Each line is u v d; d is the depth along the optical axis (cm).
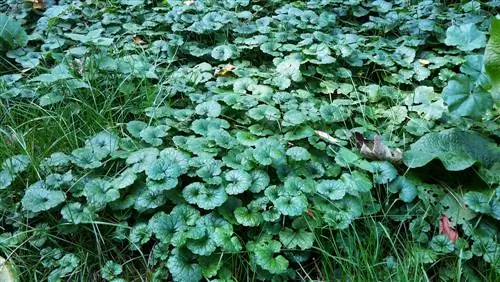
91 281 41
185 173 44
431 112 52
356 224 43
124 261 41
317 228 42
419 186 45
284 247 40
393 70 62
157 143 48
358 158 46
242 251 40
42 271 41
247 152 45
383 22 71
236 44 67
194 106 55
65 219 42
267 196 41
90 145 48
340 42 65
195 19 71
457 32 55
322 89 59
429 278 41
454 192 45
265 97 54
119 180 43
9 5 78
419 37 68
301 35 67
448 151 47
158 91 57
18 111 55
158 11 78
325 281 40
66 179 44
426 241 42
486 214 42
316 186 44
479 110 46
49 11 72
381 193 46
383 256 42
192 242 39
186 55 67
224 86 58
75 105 54
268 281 39
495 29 45
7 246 41
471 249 40
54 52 65
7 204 44
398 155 46
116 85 58
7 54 65
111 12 75
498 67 46
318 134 50
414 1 79
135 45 66
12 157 46
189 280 38
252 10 78
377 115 54
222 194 41
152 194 42
